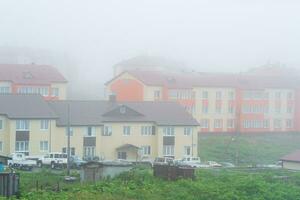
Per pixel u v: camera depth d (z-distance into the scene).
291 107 119.62
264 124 116.31
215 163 78.56
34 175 54.16
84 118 81.75
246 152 94.62
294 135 117.56
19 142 77.00
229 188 47.94
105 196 42.00
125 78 108.69
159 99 106.31
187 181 49.03
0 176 41.62
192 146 87.12
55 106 82.44
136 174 52.41
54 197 40.62
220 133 111.19
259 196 46.84
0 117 77.12
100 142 82.25
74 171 61.81
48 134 78.56
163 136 85.50
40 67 104.12
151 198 43.03
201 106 109.81
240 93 113.50
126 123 84.12
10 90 98.31
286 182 56.59
